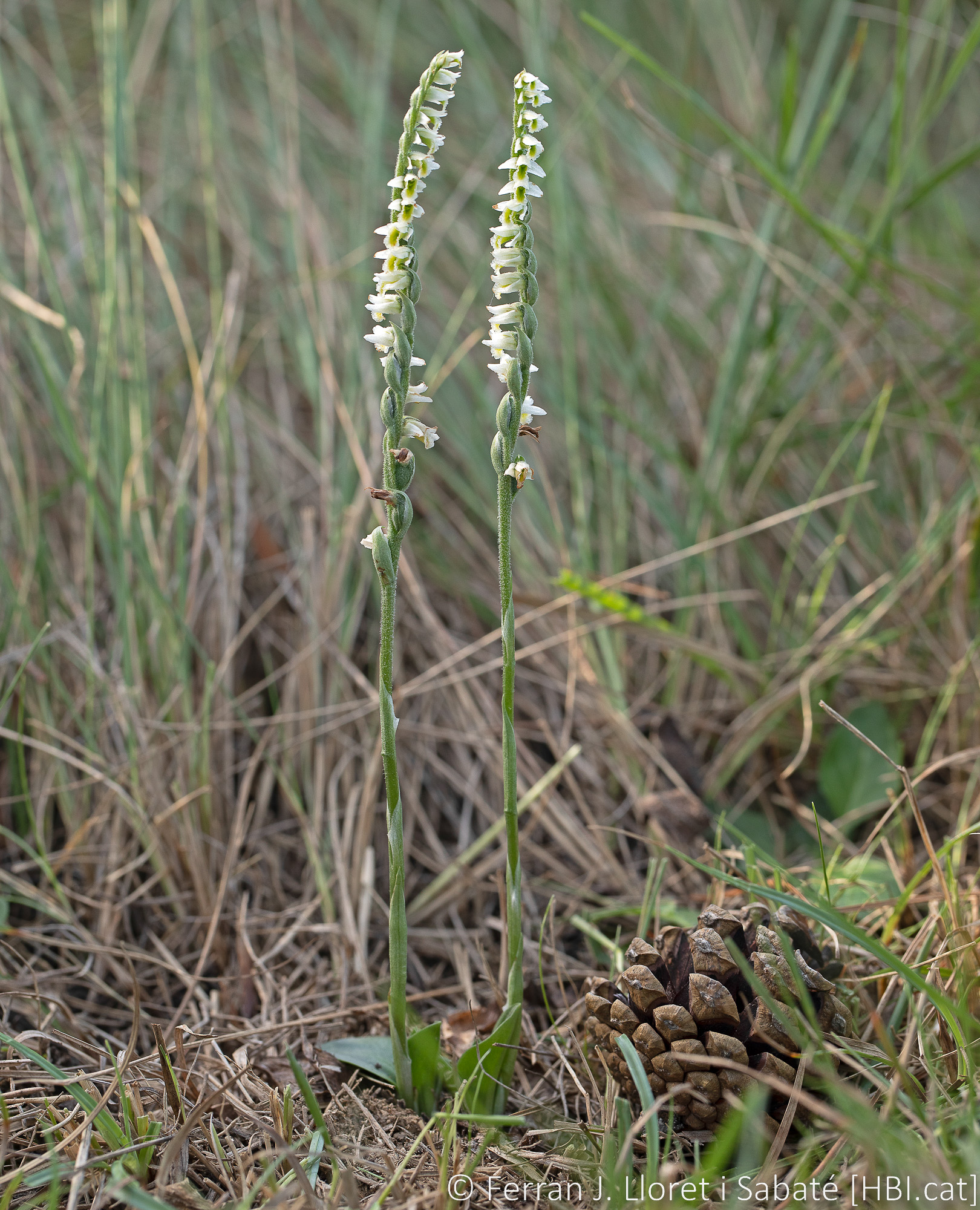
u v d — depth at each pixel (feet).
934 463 10.56
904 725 8.78
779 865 6.71
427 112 4.40
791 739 8.66
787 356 11.57
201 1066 5.60
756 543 10.19
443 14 14.98
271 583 9.32
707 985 4.86
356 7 14.97
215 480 9.71
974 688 8.39
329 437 9.62
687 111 12.12
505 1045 5.16
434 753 8.34
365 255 10.73
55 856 7.08
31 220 9.87
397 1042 5.24
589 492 10.31
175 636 8.23
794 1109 4.64
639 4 15.67
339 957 6.69
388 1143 5.07
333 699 8.31
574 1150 5.00
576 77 13.28
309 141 13.05
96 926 7.03
